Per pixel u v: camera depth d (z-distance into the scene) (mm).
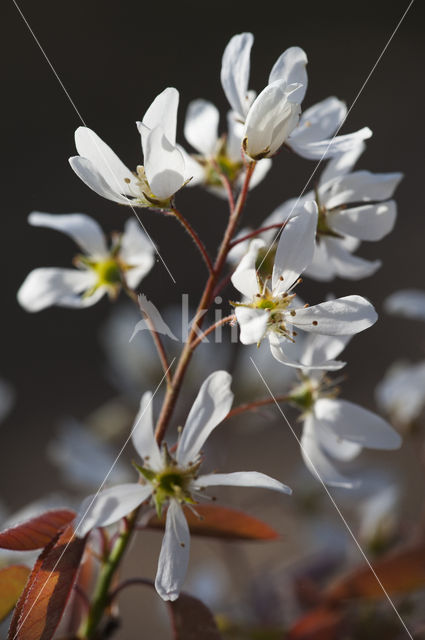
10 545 344
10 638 335
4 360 986
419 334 938
